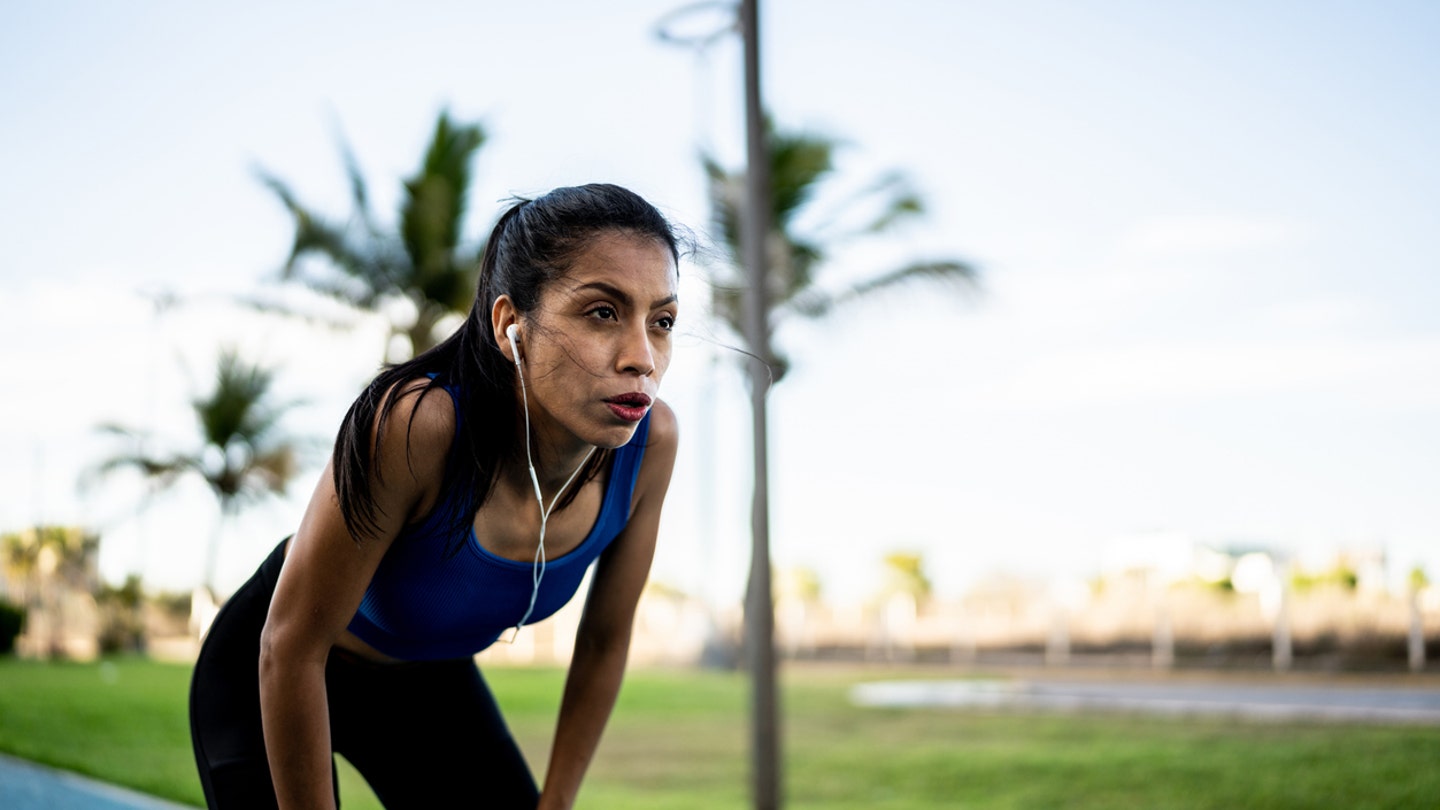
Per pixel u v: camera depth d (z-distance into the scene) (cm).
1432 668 1291
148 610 2267
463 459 151
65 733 605
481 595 168
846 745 744
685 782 616
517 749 205
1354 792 499
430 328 1905
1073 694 1124
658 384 144
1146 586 1683
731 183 1347
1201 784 536
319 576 150
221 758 176
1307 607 1419
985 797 536
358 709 190
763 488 529
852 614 2139
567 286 139
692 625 2206
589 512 170
